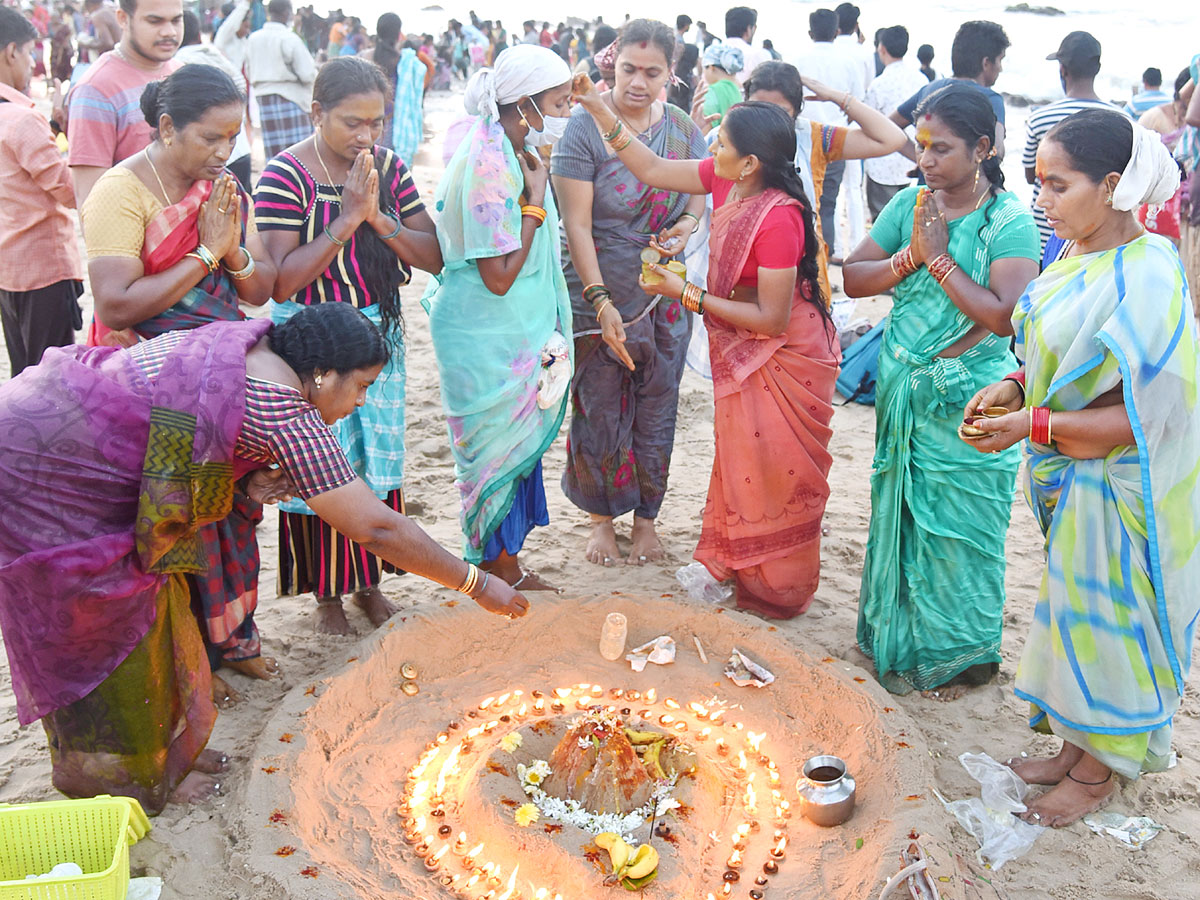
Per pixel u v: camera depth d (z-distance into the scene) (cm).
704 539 491
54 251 608
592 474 527
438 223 453
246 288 395
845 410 750
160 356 323
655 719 414
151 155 365
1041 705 370
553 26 3691
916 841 325
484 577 353
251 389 317
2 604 324
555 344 468
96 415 313
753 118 421
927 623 429
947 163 390
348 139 411
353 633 466
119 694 336
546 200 465
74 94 526
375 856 339
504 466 466
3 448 310
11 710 411
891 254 439
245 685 426
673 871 326
